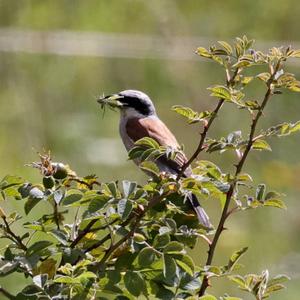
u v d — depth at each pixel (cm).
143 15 1477
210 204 1295
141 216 497
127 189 492
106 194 492
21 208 1025
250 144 517
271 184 1331
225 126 1400
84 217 488
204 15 1485
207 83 1435
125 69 1445
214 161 1378
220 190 510
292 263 1252
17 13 1463
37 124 1384
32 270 502
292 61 1320
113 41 1440
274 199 514
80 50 1430
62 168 535
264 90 1389
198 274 499
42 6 1470
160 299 495
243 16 1499
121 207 484
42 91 1412
